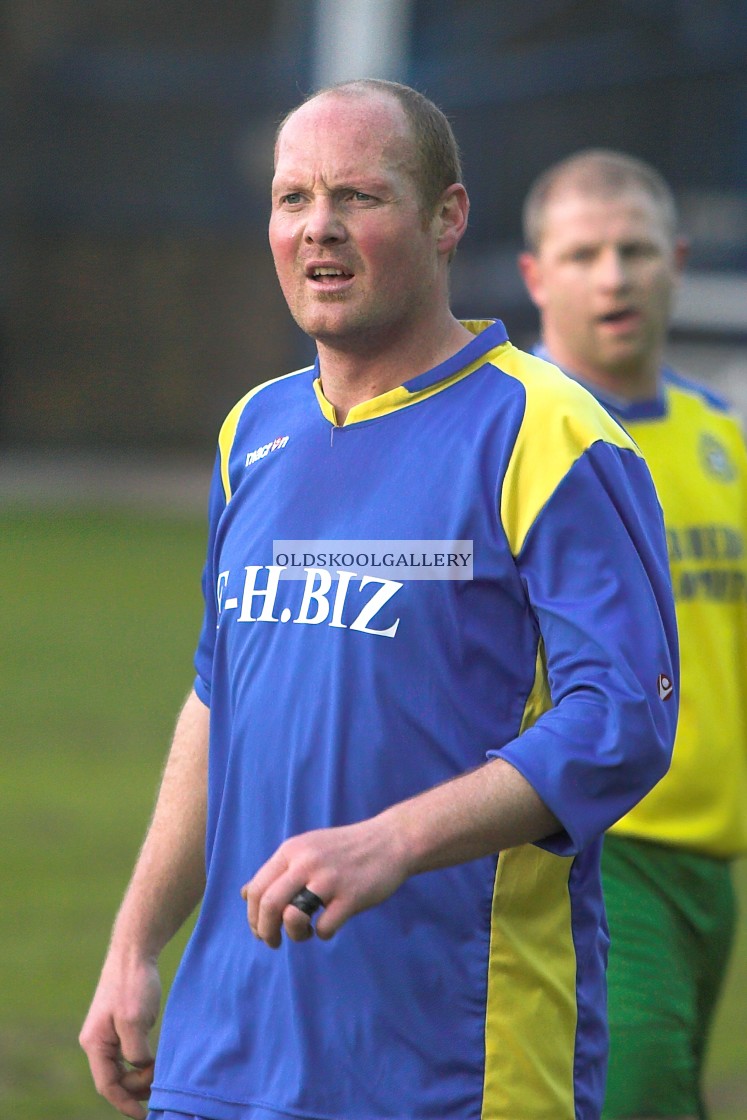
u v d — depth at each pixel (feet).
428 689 25.46
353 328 26.37
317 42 262.47
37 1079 51.21
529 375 26.35
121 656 135.44
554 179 45.39
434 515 25.76
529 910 25.68
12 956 63.10
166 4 287.48
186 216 292.40
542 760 23.45
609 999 39.14
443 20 255.09
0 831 81.61
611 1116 38.73
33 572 182.80
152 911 29.45
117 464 298.35
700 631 41.91
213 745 28.32
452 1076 25.07
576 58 250.57
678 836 40.16
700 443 43.91
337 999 25.30
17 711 112.37
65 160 296.10
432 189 26.63
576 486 25.13
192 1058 26.68
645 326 43.88
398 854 22.77
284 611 26.68
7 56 292.81
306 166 26.27
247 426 29.53
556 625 24.73
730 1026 59.47
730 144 242.58
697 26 244.42
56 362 309.42
